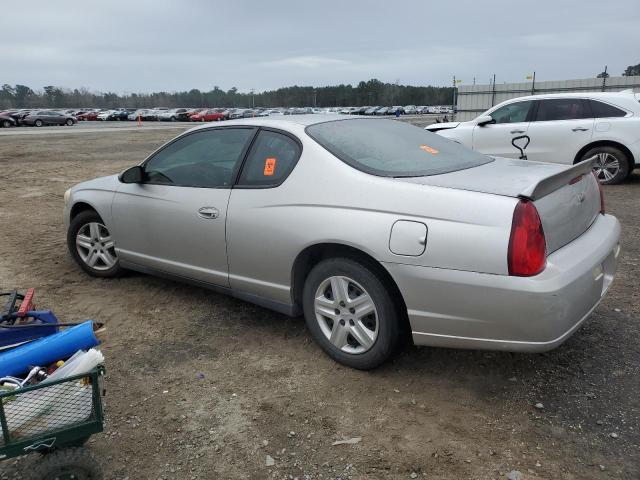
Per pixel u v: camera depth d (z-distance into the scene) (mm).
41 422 2252
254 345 3826
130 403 3146
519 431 2814
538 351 2818
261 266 3717
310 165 3494
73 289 4953
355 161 3426
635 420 2863
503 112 10078
